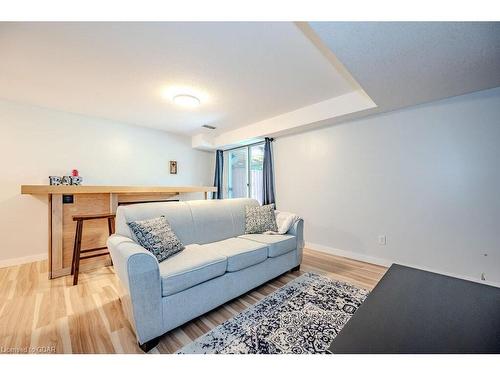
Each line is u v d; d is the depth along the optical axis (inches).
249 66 84.4
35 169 122.7
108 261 113.7
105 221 114.3
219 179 206.5
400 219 107.7
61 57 77.1
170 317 57.3
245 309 71.4
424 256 101.0
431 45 58.4
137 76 91.0
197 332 60.1
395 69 70.5
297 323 63.1
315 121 124.6
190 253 74.3
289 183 155.3
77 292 82.9
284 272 96.5
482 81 78.4
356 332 38.2
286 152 156.9
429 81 78.5
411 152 104.0
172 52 74.9
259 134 156.5
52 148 128.4
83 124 139.9
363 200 120.3
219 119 150.4
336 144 130.6
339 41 57.2
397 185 108.4
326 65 84.1
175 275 58.1
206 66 84.0
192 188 151.9
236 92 107.8
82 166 139.4
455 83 80.0
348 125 125.3
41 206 123.4
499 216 83.9
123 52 74.5
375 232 115.9
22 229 118.0
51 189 92.9
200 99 116.2
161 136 179.9
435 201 97.8
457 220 92.5
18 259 116.3
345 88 105.2
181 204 95.7
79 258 91.4
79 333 58.9
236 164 208.4
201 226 96.0
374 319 41.4
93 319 65.3
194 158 203.5
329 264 114.0
